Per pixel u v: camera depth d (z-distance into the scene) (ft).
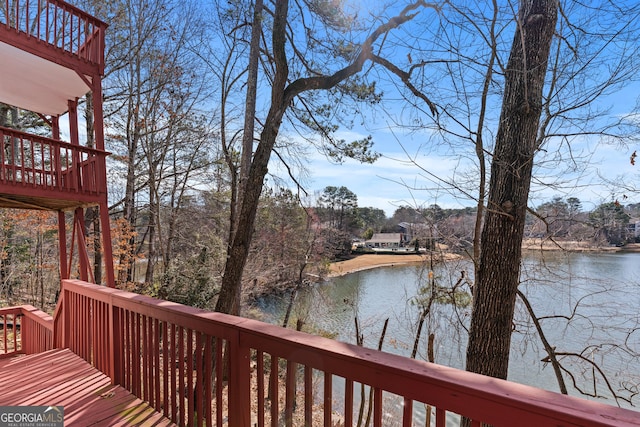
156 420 6.73
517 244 10.90
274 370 4.52
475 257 13.08
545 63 10.65
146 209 40.75
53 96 17.84
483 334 11.07
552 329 16.46
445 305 18.53
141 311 7.35
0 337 23.29
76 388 8.17
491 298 11.02
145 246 47.50
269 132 17.21
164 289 32.96
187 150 40.14
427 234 17.78
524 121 10.77
